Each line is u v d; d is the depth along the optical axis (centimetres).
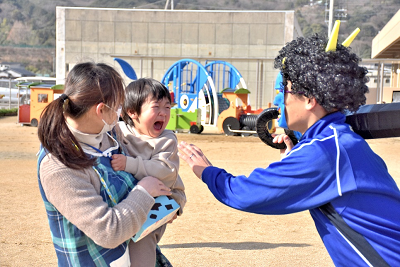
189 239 507
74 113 212
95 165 213
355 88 215
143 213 214
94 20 4303
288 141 280
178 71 2183
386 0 18412
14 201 680
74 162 204
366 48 15775
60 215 212
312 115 226
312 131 223
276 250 468
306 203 213
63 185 202
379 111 233
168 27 4306
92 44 4325
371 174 208
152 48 4331
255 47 4253
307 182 210
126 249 223
